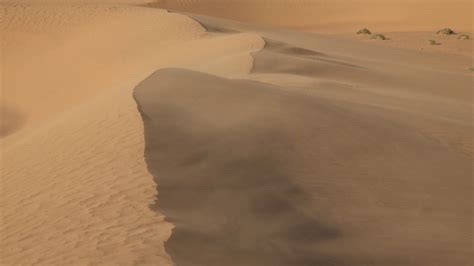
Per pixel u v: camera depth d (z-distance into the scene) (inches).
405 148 497.7
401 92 844.0
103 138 490.6
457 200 409.7
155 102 566.9
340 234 346.0
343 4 2623.0
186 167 415.8
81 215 353.4
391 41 1813.5
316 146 469.1
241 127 488.7
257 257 304.2
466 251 336.8
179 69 726.5
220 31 1460.4
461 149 519.5
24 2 1815.9
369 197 398.3
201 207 358.3
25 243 335.0
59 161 475.2
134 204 357.1
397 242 341.4
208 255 298.0
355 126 524.4
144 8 1718.8
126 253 292.7
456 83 984.9
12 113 1152.2
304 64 919.0
